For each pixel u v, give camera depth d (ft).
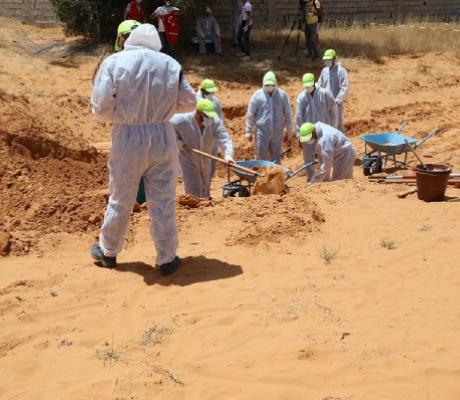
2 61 59.00
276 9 77.97
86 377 15.21
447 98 65.00
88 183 35.27
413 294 18.95
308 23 68.03
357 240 23.66
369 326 16.92
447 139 49.11
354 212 26.76
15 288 20.13
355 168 43.27
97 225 25.82
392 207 27.20
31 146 35.27
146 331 17.17
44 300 19.33
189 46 69.97
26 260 22.75
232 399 13.96
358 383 14.32
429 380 14.33
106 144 47.26
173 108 19.97
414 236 23.66
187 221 25.71
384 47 75.10
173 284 20.40
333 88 43.78
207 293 19.51
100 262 21.98
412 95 64.49
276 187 29.25
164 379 14.82
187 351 16.17
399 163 41.09
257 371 14.98
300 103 38.96
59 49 65.26
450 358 15.17
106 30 67.87
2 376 15.49
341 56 71.61
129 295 19.67
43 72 57.82
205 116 29.17
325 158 32.12
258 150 38.70
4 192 29.99
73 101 51.60
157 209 20.51
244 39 67.82
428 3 87.76
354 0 83.15
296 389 14.17
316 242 23.62
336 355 15.46
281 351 15.71
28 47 65.31
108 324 18.06
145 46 19.65
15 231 25.05
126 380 14.78
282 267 21.44
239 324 17.22
